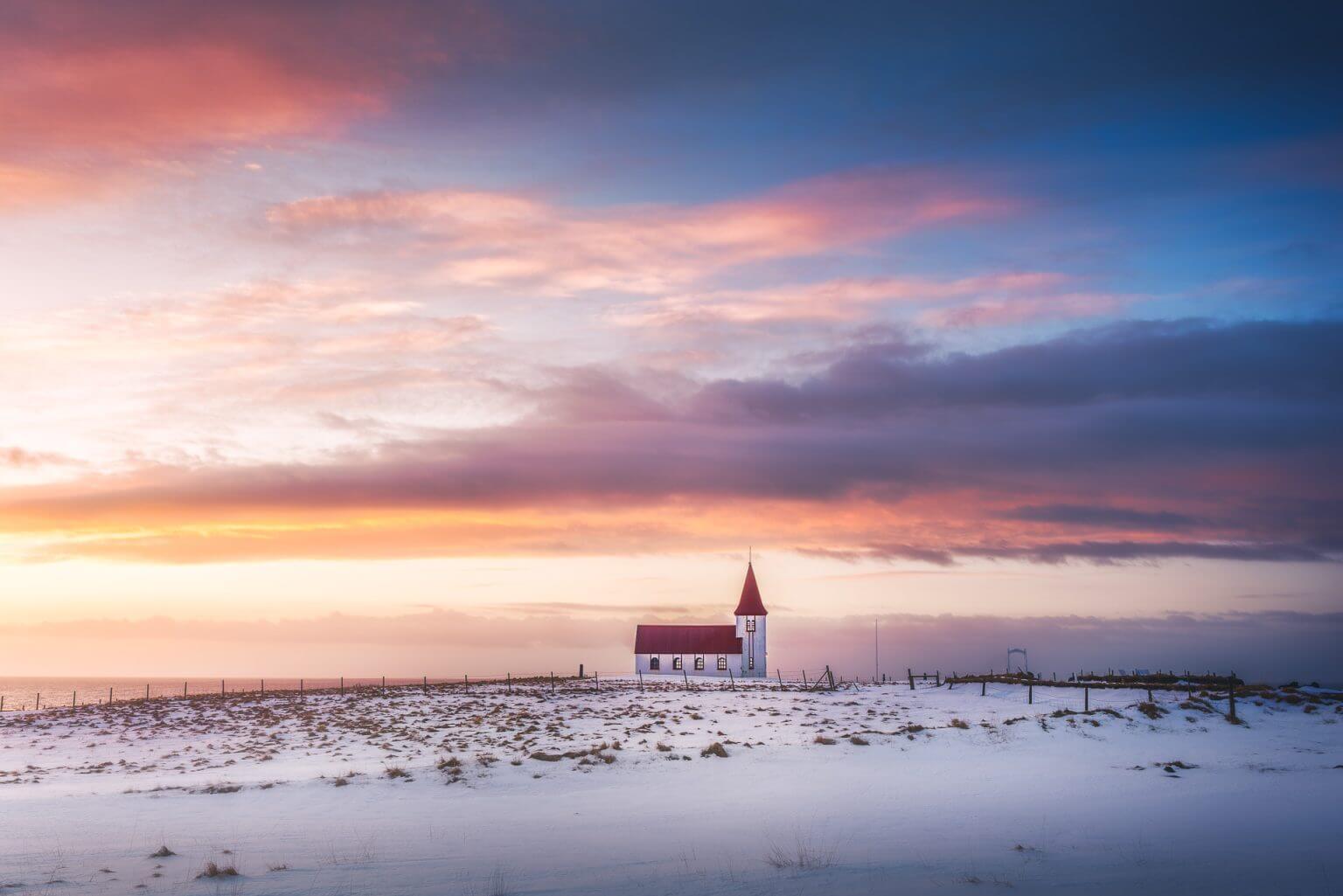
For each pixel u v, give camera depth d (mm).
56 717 78000
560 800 34750
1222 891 20047
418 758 47375
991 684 80250
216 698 89625
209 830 29797
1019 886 20641
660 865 23797
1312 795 33281
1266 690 60531
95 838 28469
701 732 54969
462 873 23062
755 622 114375
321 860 24844
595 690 87000
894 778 38188
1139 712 51688
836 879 21656
